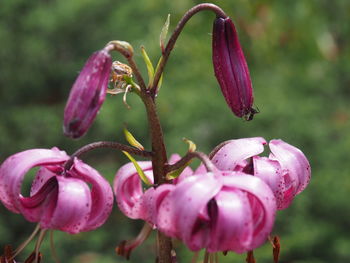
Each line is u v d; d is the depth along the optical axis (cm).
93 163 595
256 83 606
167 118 572
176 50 607
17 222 570
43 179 180
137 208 202
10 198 176
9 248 187
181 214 159
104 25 619
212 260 190
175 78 602
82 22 616
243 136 572
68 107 171
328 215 562
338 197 554
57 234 534
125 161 586
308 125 575
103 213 179
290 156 184
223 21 191
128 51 178
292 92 616
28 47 604
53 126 597
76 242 541
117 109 573
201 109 570
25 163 175
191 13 187
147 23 621
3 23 606
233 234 159
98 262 533
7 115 604
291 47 631
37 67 616
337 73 647
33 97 632
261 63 629
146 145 579
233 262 504
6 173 175
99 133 593
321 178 560
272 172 181
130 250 206
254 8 605
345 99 641
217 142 574
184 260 511
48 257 534
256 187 162
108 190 178
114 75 185
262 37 615
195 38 614
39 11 606
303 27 619
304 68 638
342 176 559
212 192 159
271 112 571
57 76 623
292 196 186
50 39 618
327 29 646
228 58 192
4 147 595
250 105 193
